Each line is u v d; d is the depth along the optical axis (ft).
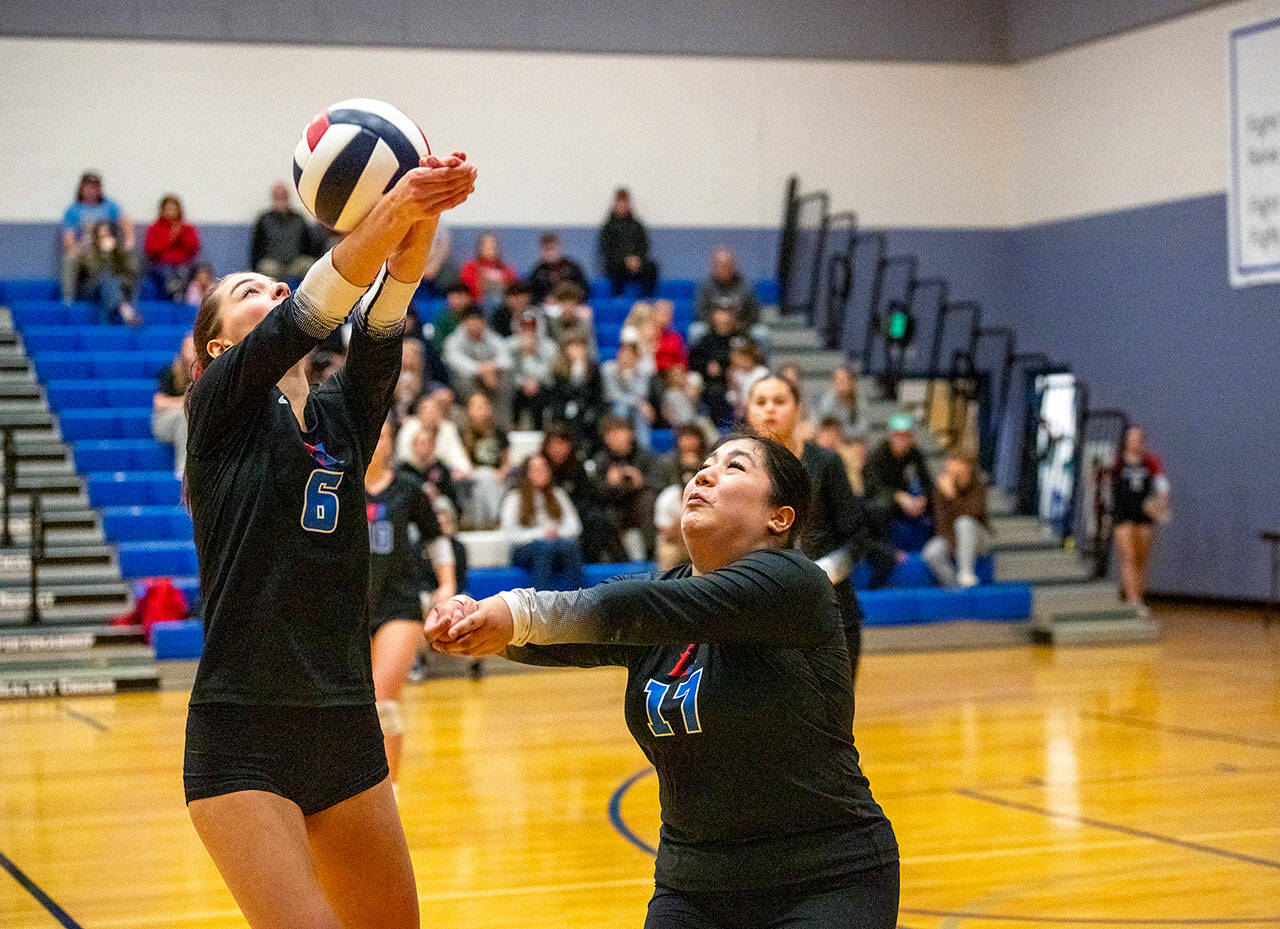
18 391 39.14
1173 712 26.58
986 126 54.44
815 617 7.32
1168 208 48.14
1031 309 54.19
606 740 24.49
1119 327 50.19
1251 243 45.06
